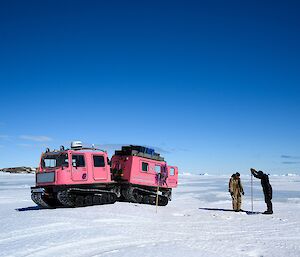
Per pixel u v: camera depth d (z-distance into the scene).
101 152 16.31
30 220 11.23
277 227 11.85
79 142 15.86
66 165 15.09
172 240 9.18
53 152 15.59
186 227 11.47
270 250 8.38
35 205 17.98
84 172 15.48
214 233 10.56
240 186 16.45
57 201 15.96
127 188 17.30
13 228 9.97
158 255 7.46
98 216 12.42
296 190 36.28
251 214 15.27
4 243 8.29
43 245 8.11
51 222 10.88
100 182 15.96
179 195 29.45
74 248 7.94
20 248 7.83
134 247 8.16
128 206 15.48
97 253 7.59
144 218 12.91
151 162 18.33
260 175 15.74
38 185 15.38
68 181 14.84
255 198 26.83
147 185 18.00
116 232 9.86
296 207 19.11
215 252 7.96
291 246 8.91
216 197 27.64
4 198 22.22
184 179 67.62
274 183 51.12
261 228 11.63
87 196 15.36
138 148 17.95
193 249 8.14
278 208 18.45
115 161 17.80
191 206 19.47
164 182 18.92
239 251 8.19
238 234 10.51
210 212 15.76
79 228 10.16
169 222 12.40
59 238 8.81
